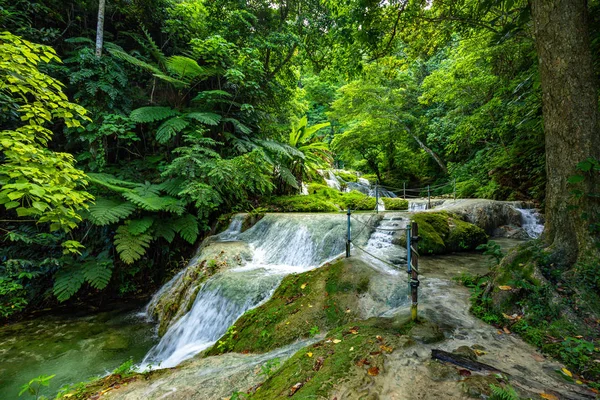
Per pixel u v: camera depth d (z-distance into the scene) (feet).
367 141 61.72
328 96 71.20
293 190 35.99
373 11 17.02
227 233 25.53
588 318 7.82
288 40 31.27
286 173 31.42
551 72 9.66
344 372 5.95
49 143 23.18
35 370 12.58
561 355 6.74
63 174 10.30
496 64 27.89
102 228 21.80
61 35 24.00
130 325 17.35
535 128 31.04
